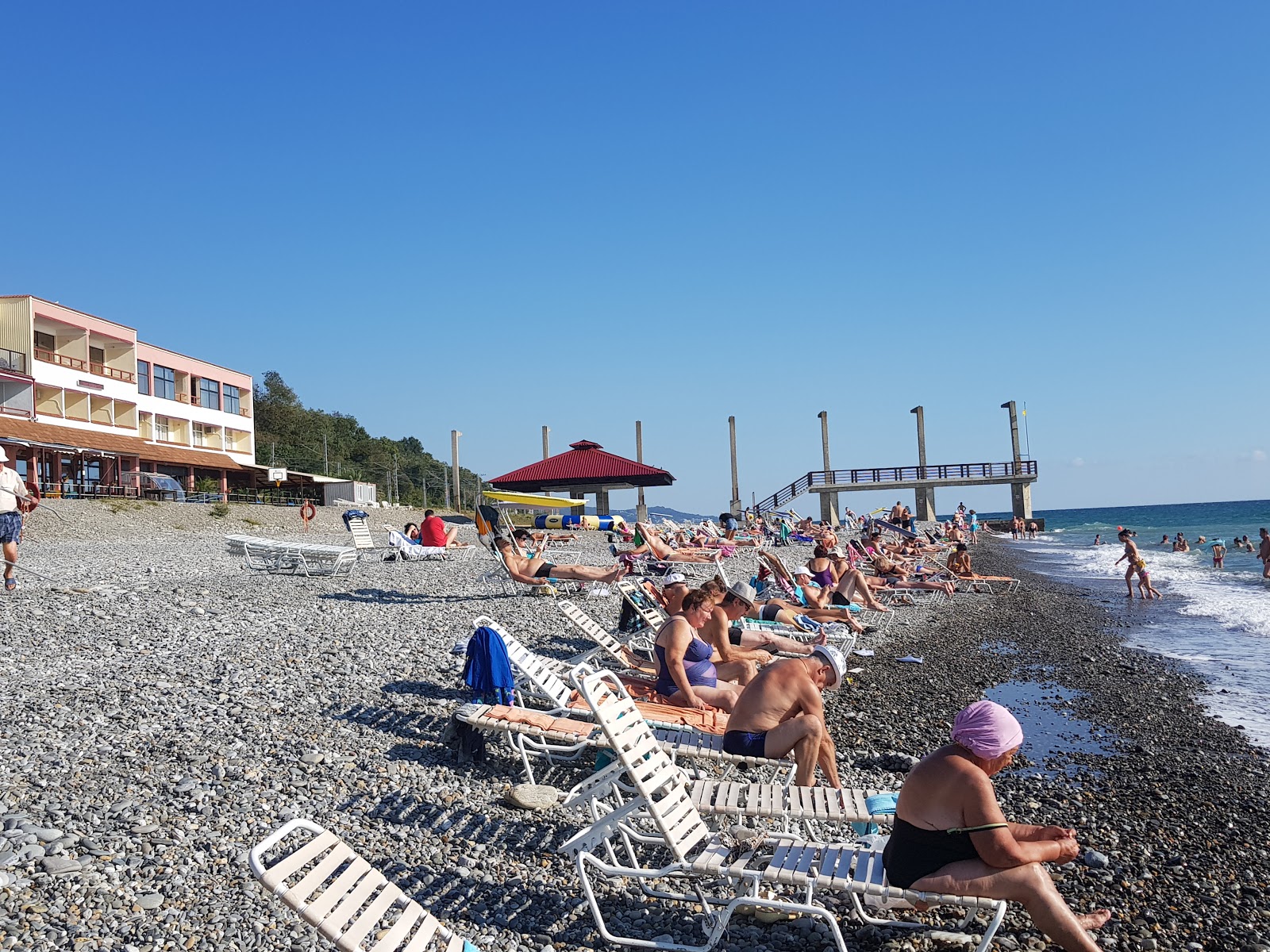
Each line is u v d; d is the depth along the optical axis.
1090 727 8.42
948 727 8.10
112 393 42.53
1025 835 3.67
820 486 49.91
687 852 4.30
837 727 8.06
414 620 11.01
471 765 5.96
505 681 6.80
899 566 20.89
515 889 4.36
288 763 5.66
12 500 11.21
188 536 29.48
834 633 11.76
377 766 5.77
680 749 5.41
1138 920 4.45
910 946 4.02
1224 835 5.64
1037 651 12.45
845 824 5.34
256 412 92.81
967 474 48.84
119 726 6.10
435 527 20.30
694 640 7.04
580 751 6.25
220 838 4.55
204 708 6.58
